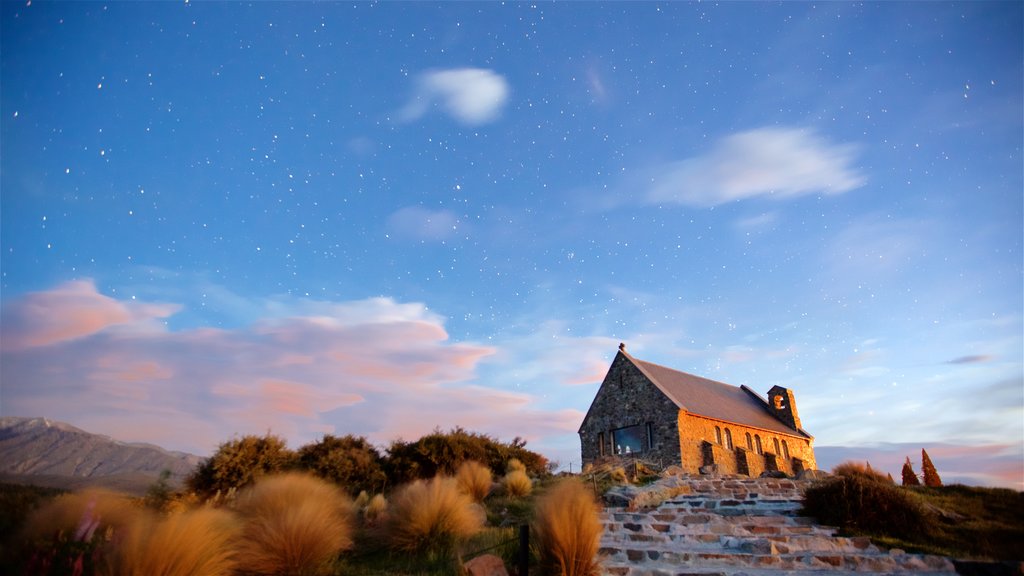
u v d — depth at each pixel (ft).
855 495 36.01
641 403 106.52
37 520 21.88
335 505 33.42
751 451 113.19
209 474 55.31
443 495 33.35
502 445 93.45
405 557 28.89
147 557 19.56
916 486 48.78
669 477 57.26
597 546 26.84
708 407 112.98
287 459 64.28
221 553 22.07
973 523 35.22
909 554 28.84
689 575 25.66
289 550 23.54
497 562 25.41
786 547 30.17
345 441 78.95
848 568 27.50
